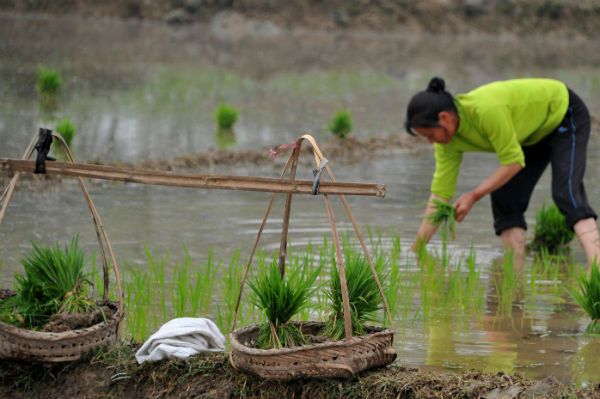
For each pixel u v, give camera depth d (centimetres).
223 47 3741
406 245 1169
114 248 1100
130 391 657
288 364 612
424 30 4553
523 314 905
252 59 3422
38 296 687
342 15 4497
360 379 627
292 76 3031
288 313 648
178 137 1947
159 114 2230
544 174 1702
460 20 4631
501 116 1028
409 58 3622
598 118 2364
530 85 1060
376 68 3303
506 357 768
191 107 2364
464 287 1002
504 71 3300
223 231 1209
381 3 4612
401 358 761
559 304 944
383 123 2255
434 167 1752
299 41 4069
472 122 1043
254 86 2786
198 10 4466
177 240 1152
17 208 1295
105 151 1741
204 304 891
